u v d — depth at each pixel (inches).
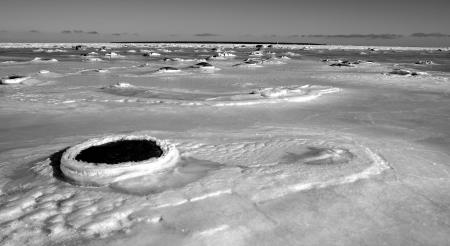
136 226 205.6
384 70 1499.8
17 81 940.0
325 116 565.6
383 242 193.3
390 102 700.7
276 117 553.6
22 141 406.3
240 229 201.9
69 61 1956.2
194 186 252.5
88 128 471.8
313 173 277.7
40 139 414.0
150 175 270.7
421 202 239.0
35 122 507.8
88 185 259.3
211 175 272.7
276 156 320.2
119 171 265.6
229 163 302.2
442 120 537.3
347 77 1184.2
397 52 4151.1
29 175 286.2
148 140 331.9
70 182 265.3
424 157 336.5
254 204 229.6
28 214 221.1
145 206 225.8
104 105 637.3
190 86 952.3
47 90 833.5
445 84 979.3
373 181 269.7
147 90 818.2
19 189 260.4
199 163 301.4
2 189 261.3
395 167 300.5
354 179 271.1
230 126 482.3
